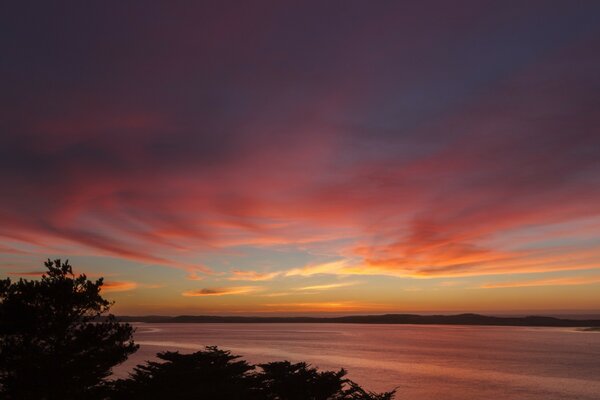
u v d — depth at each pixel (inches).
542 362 5861.2
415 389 3548.2
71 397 906.1
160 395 1010.1
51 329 903.7
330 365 5206.7
